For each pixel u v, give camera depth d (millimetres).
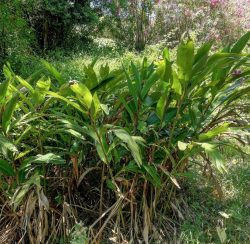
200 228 2709
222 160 2158
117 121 2576
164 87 2373
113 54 8969
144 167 2350
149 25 10430
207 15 9836
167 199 2748
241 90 2574
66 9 9461
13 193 2416
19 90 2516
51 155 2344
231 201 3053
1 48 6250
